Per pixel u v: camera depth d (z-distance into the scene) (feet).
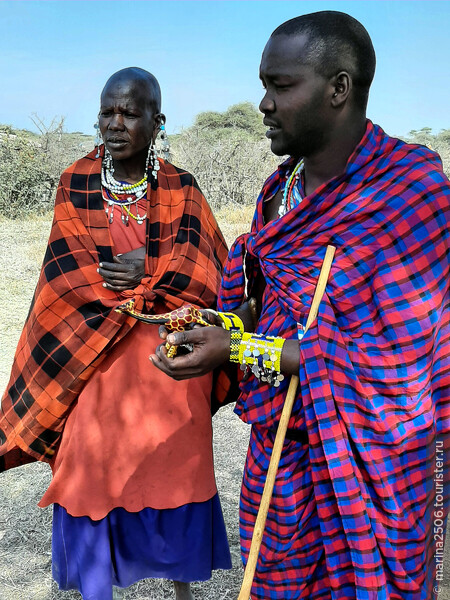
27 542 12.05
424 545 6.91
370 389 6.67
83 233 10.21
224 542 10.24
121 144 9.91
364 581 6.69
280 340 6.86
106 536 9.62
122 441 9.72
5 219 46.21
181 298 10.24
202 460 9.96
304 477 7.16
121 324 9.80
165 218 10.46
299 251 6.86
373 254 6.56
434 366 6.91
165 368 7.06
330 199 6.66
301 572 7.32
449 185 6.69
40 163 50.78
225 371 10.58
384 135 6.88
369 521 6.69
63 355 9.90
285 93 6.47
